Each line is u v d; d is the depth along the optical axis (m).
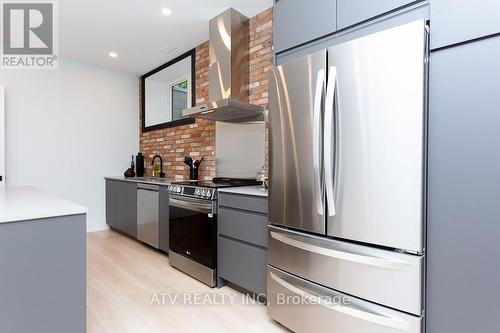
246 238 2.16
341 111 1.45
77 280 1.30
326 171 1.47
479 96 1.17
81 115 4.12
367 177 1.37
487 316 1.16
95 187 4.27
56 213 1.23
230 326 1.84
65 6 2.63
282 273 1.78
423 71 1.22
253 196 2.09
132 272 2.71
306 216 1.62
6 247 1.13
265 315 1.98
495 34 1.13
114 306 2.07
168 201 3.03
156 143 4.36
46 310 1.22
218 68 2.92
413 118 1.24
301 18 1.91
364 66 1.37
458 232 1.22
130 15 2.81
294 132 1.68
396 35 1.28
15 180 3.59
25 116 3.66
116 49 3.63
